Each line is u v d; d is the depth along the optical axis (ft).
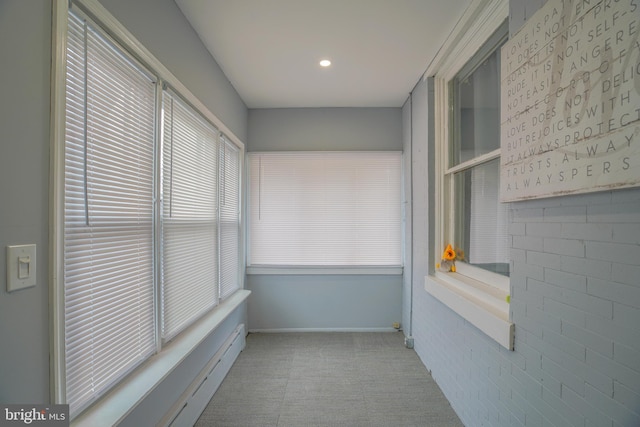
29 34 2.63
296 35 6.34
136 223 4.37
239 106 9.53
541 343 3.64
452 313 6.31
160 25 4.83
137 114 4.37
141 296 4.49
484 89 5.96
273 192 10.58
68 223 3.16
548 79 3.45
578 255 3.12
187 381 5.57
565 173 3.18
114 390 3.86
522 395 3.99
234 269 9.12
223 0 5.27
